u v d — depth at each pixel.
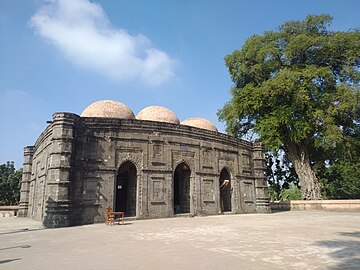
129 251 5.92
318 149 22.39
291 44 20.66
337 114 18.75
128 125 14.57
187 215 15.52
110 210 12.26
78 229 10.21
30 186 19.19
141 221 12.80
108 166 13.56
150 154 14.89
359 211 17.56
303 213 18.03
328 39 20.28
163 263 4.84
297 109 19.55
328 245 6.43
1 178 32.16
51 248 6.44
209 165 17.25
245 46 22.48
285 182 28.69
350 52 19.56
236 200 18.36
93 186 12.97
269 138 20.64
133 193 14.94
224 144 18.55
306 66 20.62
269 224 11.14
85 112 16.23
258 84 22.55
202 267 4.55
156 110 18.31
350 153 21.17
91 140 13.44
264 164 20.75
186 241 7.12
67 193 11.75
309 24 21.58
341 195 32.56
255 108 20.88
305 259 5.08
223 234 8.35
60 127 12.35
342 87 18.94
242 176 19.22
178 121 18.48
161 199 14.71
